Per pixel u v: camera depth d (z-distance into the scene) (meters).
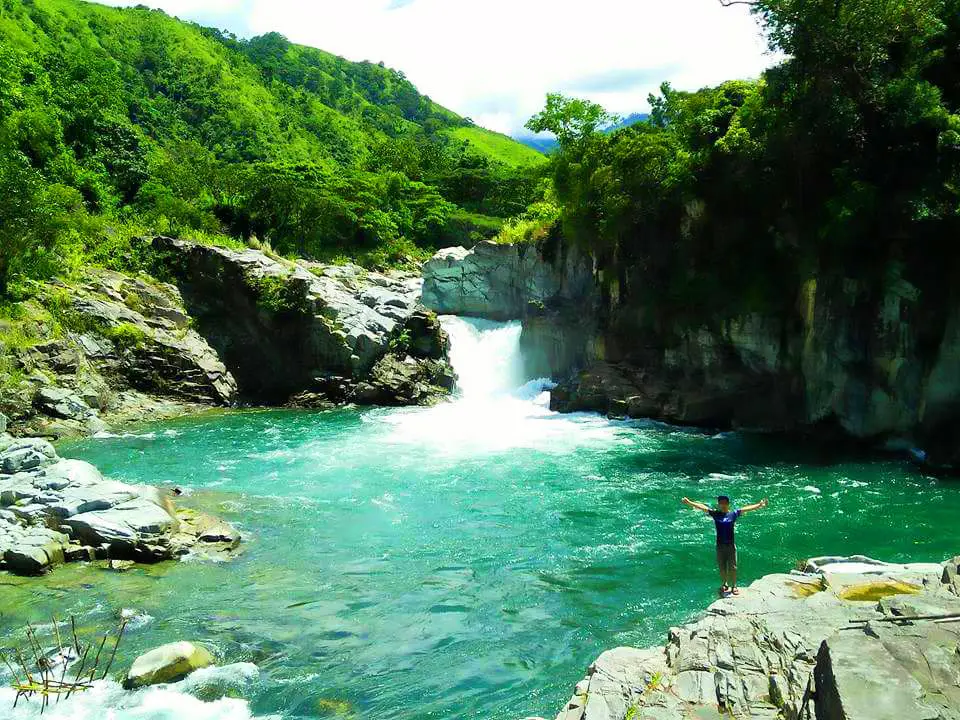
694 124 43.38
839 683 10.06
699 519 27.38
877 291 35.91
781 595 16.89
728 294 41.59
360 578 22.59
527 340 55.66
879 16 34.59
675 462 35.38
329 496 30.84
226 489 31.91
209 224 73.00
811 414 38.94
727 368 42.81
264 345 55.50
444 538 25.92
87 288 52.38
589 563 23.45
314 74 187.12
